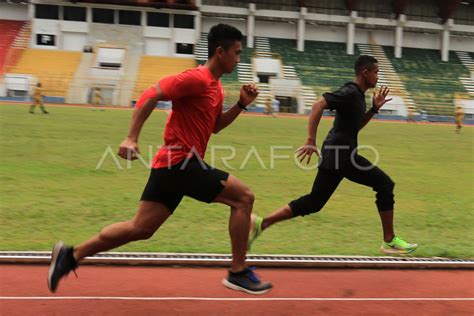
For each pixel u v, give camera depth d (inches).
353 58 1807.3
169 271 187.0
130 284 171.5
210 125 144.6
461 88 1720.0
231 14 1766.7
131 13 1673.2
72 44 1657.2
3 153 484.1
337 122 192.7
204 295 163.5
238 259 147.9
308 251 219.6
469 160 595.5
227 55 143.5
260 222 196.4
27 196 311.6
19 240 221.3
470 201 355.9
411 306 160.6
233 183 144.3
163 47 1694.1
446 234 263.1
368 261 200.4
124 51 1624.0
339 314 151.8
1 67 1509.6
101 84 1476.4
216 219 272.8
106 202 304.3
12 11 1753.2
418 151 664.4
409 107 1573.6
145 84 1496.1
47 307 148.9
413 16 1895.9
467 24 1935.3
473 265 203.6
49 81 1450.5
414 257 211.9
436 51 1925.4
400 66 1813.5
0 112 952.3
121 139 617.6
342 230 262.2
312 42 1856.5
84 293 161.5
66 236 231.9
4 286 165.0
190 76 136.9
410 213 311.7
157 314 146.7
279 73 1660.9
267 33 1839.3
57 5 1644.9
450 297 169.9
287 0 1814.7
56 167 422.3
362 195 359.6
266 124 971.3
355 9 1824.6
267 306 156.0
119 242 144.0
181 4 1667.1
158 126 799.7
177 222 263.6
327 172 192.7
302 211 195.3
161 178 141.1
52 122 795.4
